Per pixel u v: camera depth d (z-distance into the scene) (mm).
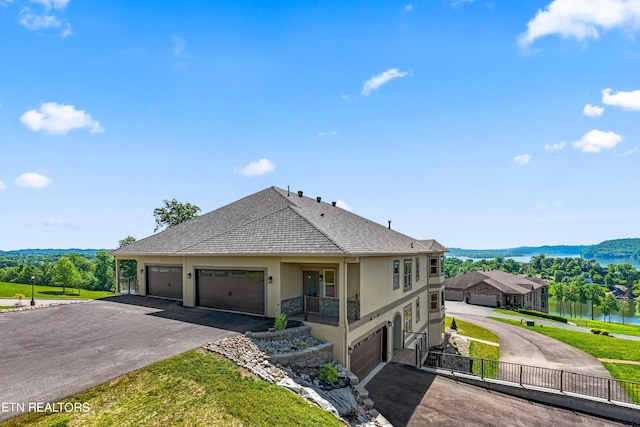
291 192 23438
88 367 9070
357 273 14672
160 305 17734
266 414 7742
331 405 9570
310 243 13852
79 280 65250
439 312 27516
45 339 11617
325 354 12289
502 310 49969
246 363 10031
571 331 35562
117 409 7262
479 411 11883
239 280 16141
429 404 12203
